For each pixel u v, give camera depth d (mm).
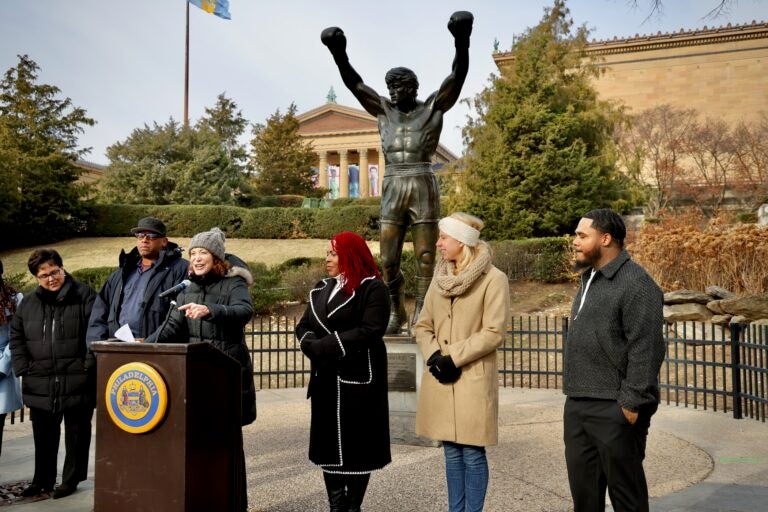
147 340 3625
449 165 24125
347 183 64625
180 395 2701
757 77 36500
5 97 28109
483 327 3496
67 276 4570
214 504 2945
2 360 4656
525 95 22531
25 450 5805
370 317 3527
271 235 29062
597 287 3047
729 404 7809
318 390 3559
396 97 6309
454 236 3564
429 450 5625
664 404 7918
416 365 5895
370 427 3508
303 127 66188
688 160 32062
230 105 42062
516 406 7695
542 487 4547
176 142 35156
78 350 4480
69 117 29141
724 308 10750
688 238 12398
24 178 27812
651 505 4102
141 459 2730
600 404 2941
